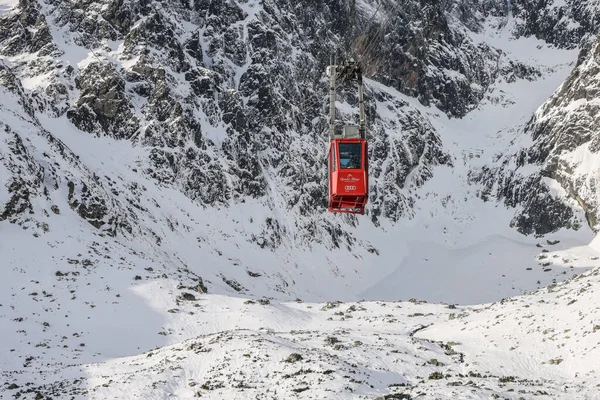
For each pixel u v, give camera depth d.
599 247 160.62
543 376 63.62
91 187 122.94
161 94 159.62
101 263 101.44
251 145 168.50
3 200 104.56
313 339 72.12
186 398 55.47
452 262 169.25
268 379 57.56
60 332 83.31
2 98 133.88
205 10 189.62
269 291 139.00
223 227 149.75
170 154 153.00
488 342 72.62
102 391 56.69
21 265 95.94
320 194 173.88
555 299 82.88
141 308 90.12
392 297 156.00
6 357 73.69
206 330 86.31
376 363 63.19
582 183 172.75
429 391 52.91
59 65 162.62
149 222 134.38
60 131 148.25
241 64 185.25
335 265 161.75
